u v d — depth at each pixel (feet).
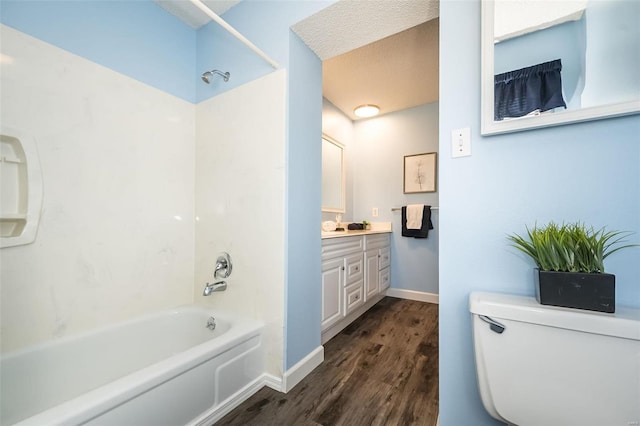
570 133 2.74
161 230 5.74
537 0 2.87
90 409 2.67
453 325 3.29
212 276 5.98
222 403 4.13
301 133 5.28
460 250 3.26
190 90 6.37
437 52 6.96
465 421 3.25
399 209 10.62
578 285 2.39
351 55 7.10
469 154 3.22
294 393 4.66
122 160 5.10
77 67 4.49
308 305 5.43
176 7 5.81
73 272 4.42
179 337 5.53
